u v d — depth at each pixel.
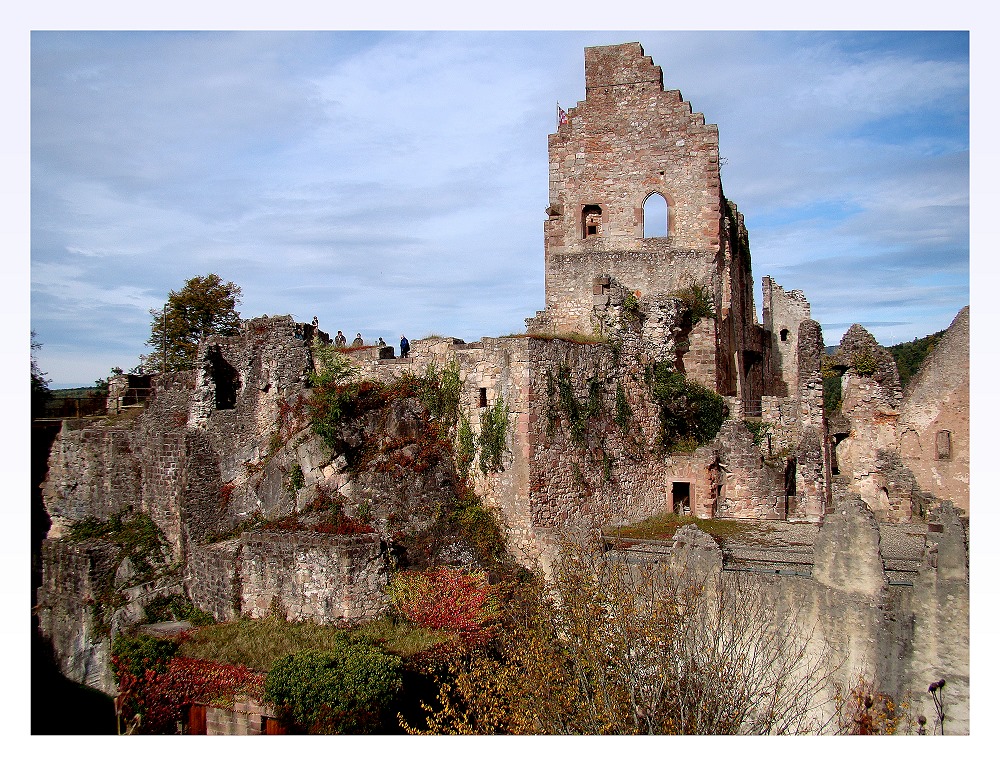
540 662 16.14
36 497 32.16
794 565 19.27
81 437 31.08
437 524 23.16
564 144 34.75
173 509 27.02
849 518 17.53
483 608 19.97
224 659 18.61
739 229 37.50
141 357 45.06
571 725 15.38
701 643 16.25
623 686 15.52
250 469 26.36
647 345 28.77
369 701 16.44
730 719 14.91
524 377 22.98
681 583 18.39
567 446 24.19
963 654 16.38
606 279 30.27
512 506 23.05
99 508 30.06
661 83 33.59
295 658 17.47
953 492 25.06
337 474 23.97
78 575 26.47
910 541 21.88
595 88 34.38
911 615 16.88
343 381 26.23
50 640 26.75
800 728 16.77
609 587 17.80
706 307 31.66
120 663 19.50
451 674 18.25
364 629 19.67
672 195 33.22
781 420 29.06
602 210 34.22
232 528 25.83
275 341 26.80
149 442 28.48
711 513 27.88
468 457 24.25
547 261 34.69
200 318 46.59
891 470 26.09
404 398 25.12
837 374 28.38
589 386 25.52
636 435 27.47
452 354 24.94
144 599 24.20
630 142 33.84
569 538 21.69
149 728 18.22
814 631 17.66
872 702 16.14
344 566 20.22
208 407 27.31
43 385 40.22
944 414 25.44
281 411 26.09
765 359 42.25
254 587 21.88
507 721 16.08
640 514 27.17
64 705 25.48
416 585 20.69
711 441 28.95
